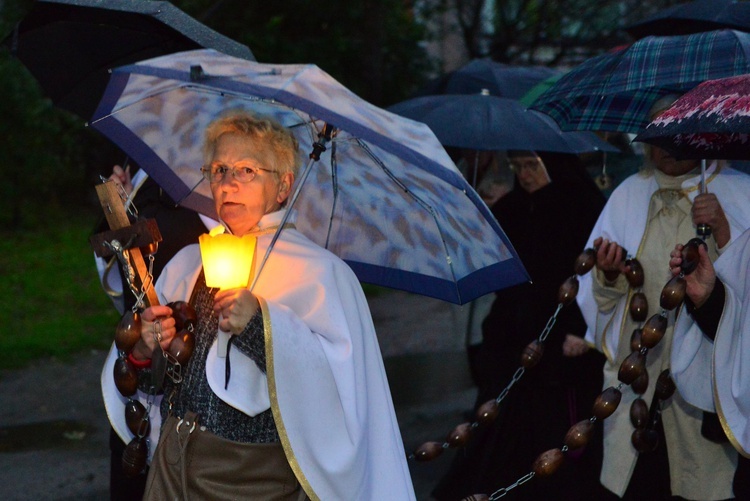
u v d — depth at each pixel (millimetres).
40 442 10664
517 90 10375
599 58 6082
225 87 3938
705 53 5566
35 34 7047
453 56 32062
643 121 6398
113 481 6316
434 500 8742
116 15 6918
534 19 29484
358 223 5125
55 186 29719
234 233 4566
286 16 23047
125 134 5156
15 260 22688
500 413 7754
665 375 5879
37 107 24594
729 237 5699
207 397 4285
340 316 4336
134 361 4480
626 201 6387
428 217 4906
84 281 21000
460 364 14086
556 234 7922
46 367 14133
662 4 29375
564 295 6207
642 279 6086
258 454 4230
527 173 8148
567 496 7219
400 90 26375
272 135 4531
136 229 4348
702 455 5926
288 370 4062
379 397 4492
